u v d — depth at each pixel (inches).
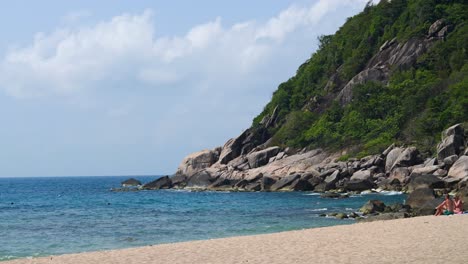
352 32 6771.7
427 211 1688.0
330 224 1686.8
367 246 859.4
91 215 2261.3
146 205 2891.2
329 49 6781.5
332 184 3720.5
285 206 2546.8
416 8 5890.8
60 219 2080.5
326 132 4909.0
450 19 5590.6
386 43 5836.6
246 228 1643.7
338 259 744.3
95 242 1392.7
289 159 4559.5
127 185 6530.5
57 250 1264.8
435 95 4667.8
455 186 2834.6
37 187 7421.3
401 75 5275.6
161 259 806.5
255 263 742.5
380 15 6451.8
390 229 1096.8
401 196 2984.7
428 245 840.3
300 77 6599.4
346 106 5354.3
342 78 5999.0
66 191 5600.4
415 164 3553.2
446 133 3462.1
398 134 4458.7
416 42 5531.5
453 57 5128.0
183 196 3754.9
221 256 817.5
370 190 3380.9
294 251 839.7
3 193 5231.3
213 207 2620.6
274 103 6328.7
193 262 770.2
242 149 5246.1
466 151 3174.2
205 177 4751.5
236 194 3818.9
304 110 5772.6
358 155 4242.1
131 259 816.3
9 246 1334.9
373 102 4990.2
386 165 3683.6
